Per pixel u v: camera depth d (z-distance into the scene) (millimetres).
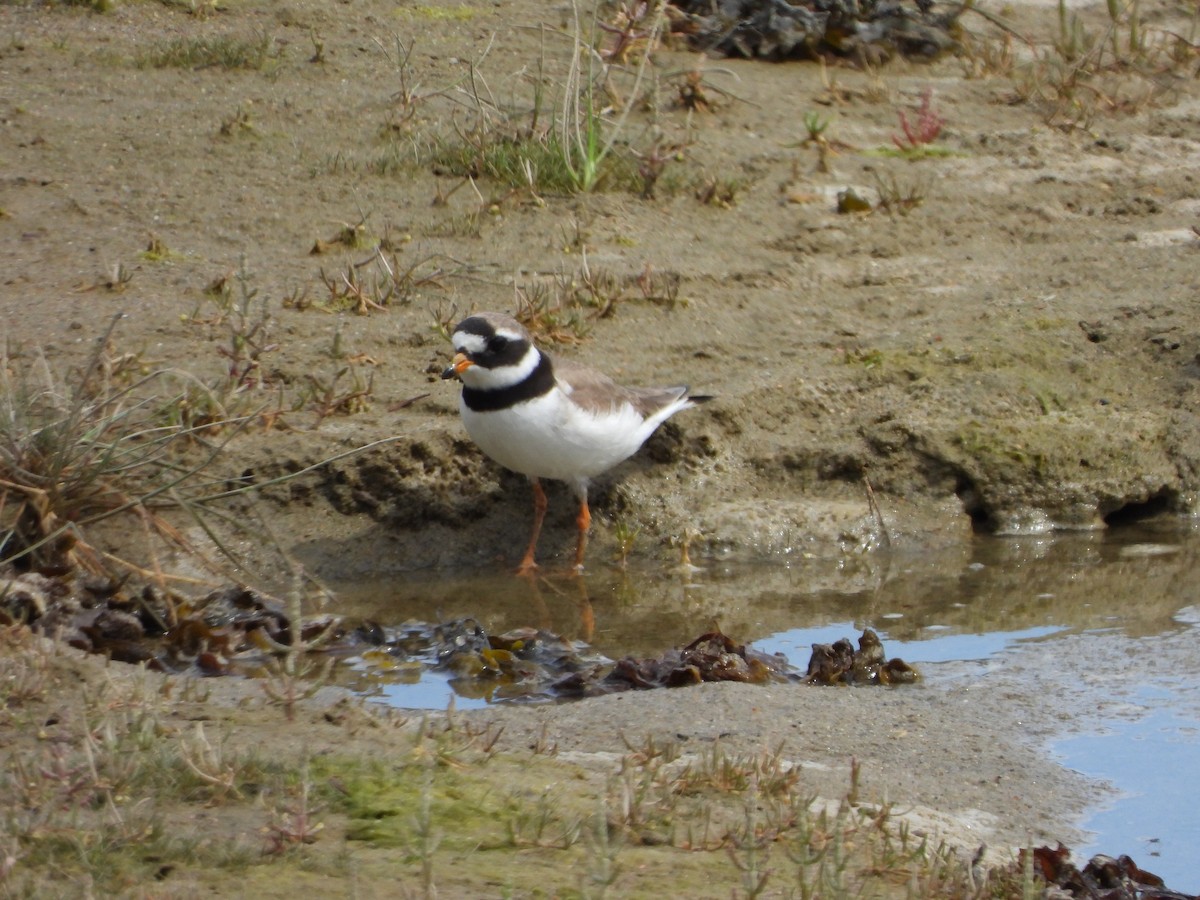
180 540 10734
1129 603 11211
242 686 8625
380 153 17188
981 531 12797
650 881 6355
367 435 11945
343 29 20656
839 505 12562
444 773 7238
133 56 19453
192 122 17625
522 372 11031
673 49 20641
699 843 6746
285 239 15227
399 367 13031
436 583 11641
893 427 12820
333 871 6199
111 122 17406
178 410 11453
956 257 15836
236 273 14289
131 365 12055
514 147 17125
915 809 7594
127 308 13367
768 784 7391
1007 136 18828
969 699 9234
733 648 9898
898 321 14391
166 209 15586
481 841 6566
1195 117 19766
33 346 12430
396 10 21344
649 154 17047
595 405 11297
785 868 6598
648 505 12336
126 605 10164
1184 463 13062
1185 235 16375
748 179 17328
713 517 12305
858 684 9594
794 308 14633
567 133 16734
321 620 10289
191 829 6418
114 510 10602
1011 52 21344
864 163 18000
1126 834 7562
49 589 9805
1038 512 12789
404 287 14109
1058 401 13336
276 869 6176
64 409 10773
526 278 14711
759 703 8906
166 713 7707
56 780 6594
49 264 14203
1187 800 7938
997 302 14672
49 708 7594
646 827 6840
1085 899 6625
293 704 7898
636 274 14945
